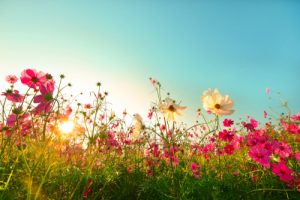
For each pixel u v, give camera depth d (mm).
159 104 530
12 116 394
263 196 558
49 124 507
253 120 767
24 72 393
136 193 590
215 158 790
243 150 778
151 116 740
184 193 525
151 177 632
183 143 768
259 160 537
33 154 486
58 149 558
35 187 460
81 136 605
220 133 678
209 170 688
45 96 370
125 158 728
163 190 567
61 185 517
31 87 395
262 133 742
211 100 501
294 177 520
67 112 524
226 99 499
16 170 466
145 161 708
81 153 610
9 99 438
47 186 492
